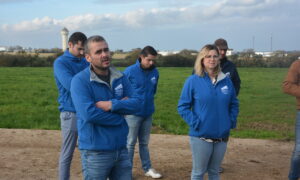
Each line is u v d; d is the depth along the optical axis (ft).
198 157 13.04
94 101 10.86
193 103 13.21
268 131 31.04
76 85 10.74
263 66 120.67
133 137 17.39
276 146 24.21
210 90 12.73
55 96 55.06
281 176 18.28
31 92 58.85
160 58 131.95
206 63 12.77
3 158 20.88
